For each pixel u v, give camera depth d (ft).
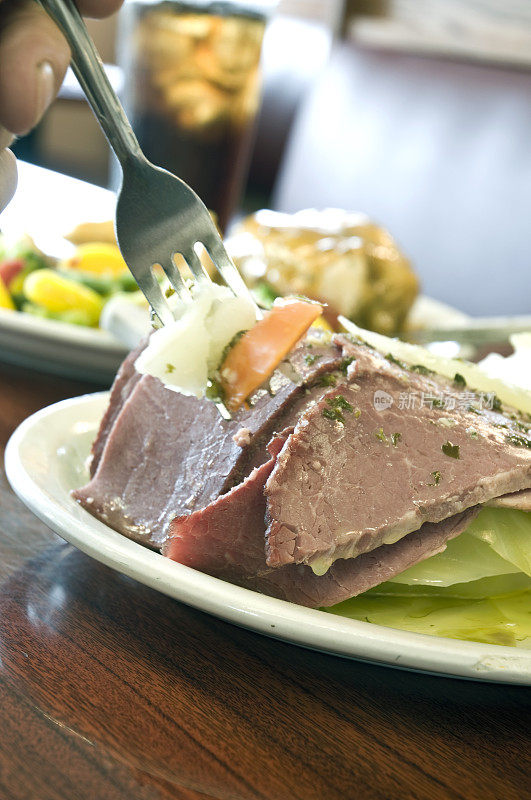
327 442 1.60
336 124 4.25
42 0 1.49
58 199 3.18
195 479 1.68
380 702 1.56
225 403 1.63
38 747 1.39
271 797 1.37
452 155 3.72
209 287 1.61
